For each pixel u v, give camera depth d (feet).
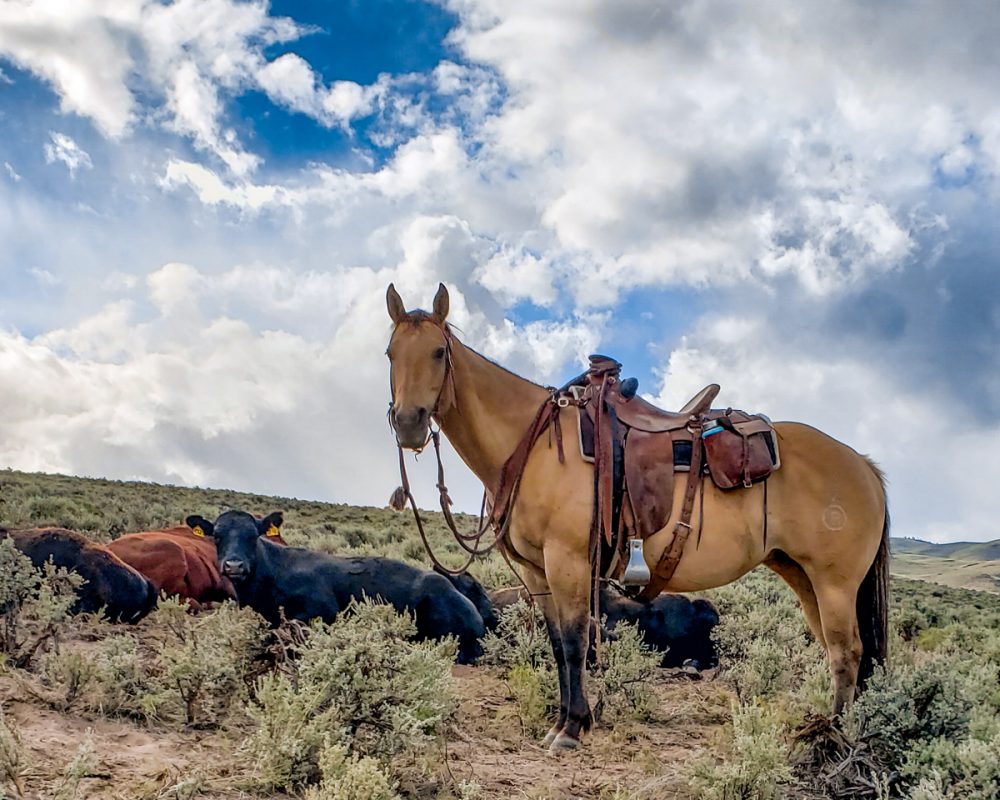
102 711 20.59
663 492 22.24
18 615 25.73
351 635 20.22
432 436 23.52
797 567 24.84
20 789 14.87
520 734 23.73
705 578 22.76
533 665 32.45
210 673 21.36
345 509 143.43
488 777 19.25
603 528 21.93
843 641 22.52
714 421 22.95
